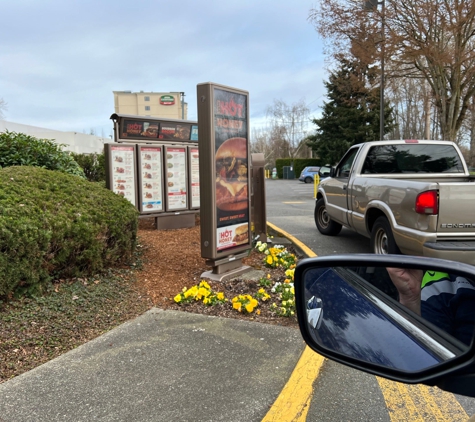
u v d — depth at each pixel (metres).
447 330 1.34
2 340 3.42
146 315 4.17
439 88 17.70
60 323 3.82
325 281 1.81
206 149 5.05
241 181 5.58
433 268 1.42
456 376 1.30
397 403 2.81
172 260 5.99
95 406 2.67
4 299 3.93
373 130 37.66
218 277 5.26
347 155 8.01
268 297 4.60
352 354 1.65
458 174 7.03
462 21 14.21
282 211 13.99
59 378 2.98
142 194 8.20
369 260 1.63
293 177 53.34
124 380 2.97
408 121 44.34
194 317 4.13
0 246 3.74
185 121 9.02
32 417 2.55
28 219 4.07
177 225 8.71
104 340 3.60
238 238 5.57
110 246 5.19
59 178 5.56
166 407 2.67
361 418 2.65
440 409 2.74
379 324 1.59
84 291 4.47
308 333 1.82
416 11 14.58
